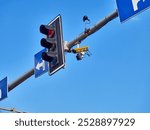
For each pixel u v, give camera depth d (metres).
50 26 8.97
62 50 8.70
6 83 10.95
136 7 7.52
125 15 7.70
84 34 8.94
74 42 9.15
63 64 8.59
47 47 8.88
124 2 7.75
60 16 8.92
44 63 9.75
